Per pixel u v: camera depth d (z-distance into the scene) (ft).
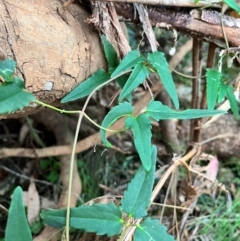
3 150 1.84
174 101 1.30
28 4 1.19
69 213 1.16
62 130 1.98
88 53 1.35
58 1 1.30
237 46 1.46
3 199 1.82
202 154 1.79
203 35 1.47
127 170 2.04
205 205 1.86
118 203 1.55
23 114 1.27
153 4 1.37
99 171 2.00
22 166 2.00
